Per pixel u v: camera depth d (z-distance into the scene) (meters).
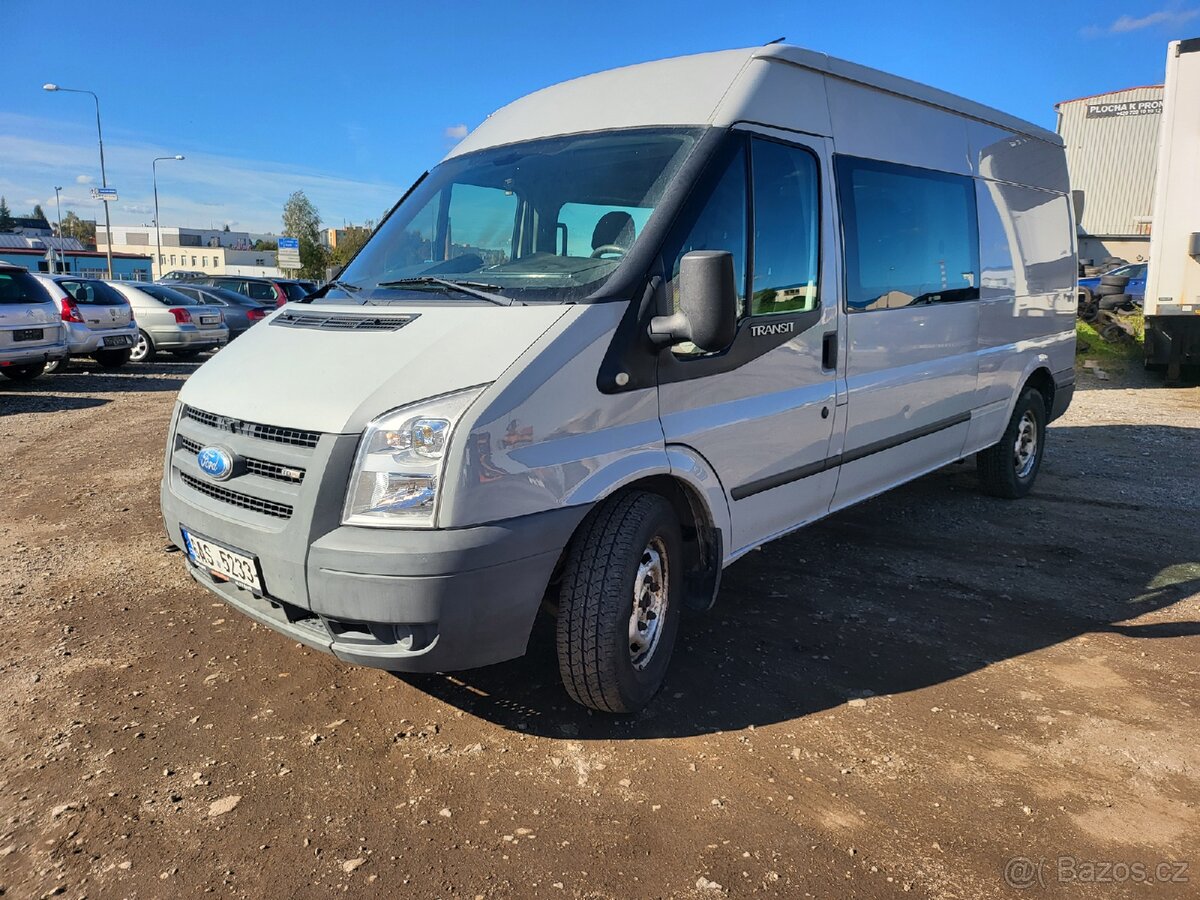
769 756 3.03
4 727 3.17
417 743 3.10
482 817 2.69
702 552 3.62
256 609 3.12
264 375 3.17
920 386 4.89
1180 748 3.10
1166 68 11.01
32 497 6.25
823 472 4.22
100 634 3.96
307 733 3.15
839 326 4.17
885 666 3.72
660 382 3.25
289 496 2.84
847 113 4.27
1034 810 2.75
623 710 3.24
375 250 4.12
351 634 2.86
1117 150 32.91
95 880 2.40
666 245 3.24
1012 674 3.66
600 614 3.02
